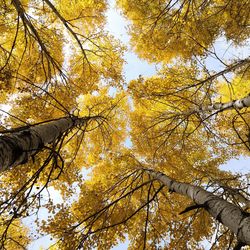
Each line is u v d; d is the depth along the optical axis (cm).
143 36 709
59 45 682
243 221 263
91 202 578
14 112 604
